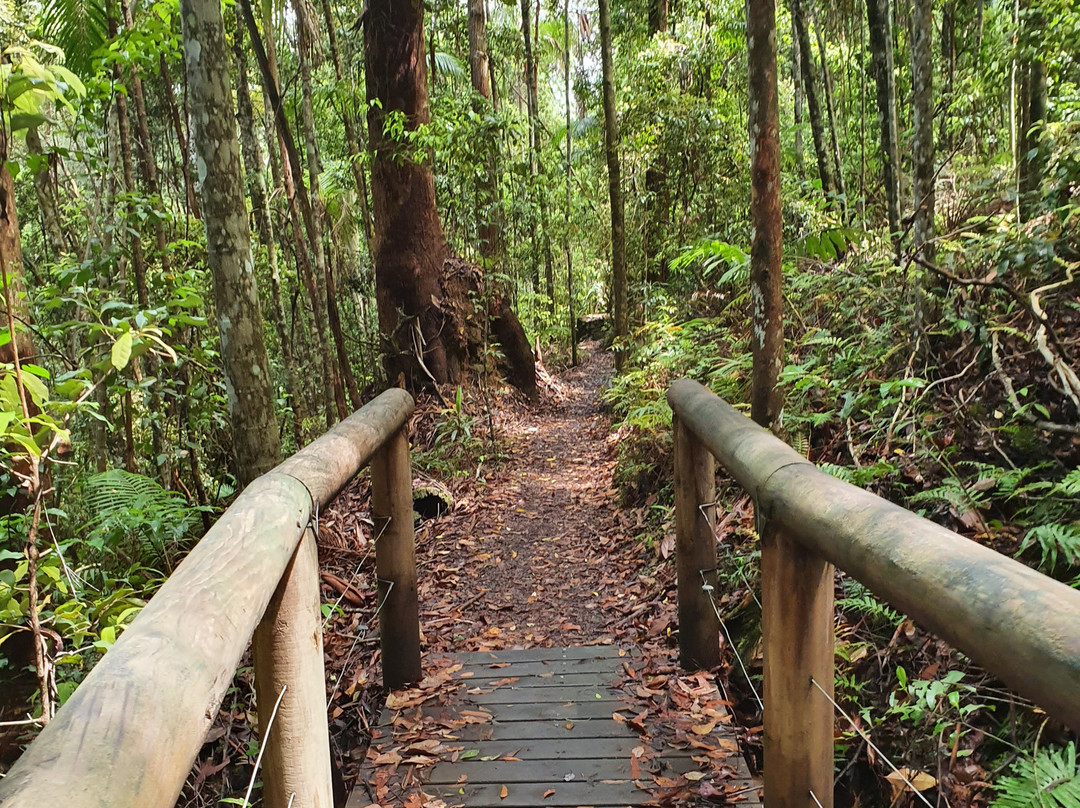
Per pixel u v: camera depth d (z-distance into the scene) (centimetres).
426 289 786
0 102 205
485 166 730
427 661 324
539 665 314
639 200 881
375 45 738
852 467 324
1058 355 276
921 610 96
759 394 288
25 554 191
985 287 335
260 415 310
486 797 226
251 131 616
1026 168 414
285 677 141
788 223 611
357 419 234
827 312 470
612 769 237
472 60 1041
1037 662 75
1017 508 264
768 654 158
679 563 292
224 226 297
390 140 752
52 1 426
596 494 592
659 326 610
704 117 805
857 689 237
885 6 460
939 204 471
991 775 194
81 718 72
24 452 215
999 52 527
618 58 1228
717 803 218
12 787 61
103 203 377
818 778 153
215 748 274
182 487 407
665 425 513
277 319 652
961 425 307
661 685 288
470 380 831
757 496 159
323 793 149
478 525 546
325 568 446
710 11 1031
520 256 1216
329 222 896
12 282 242
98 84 329
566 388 1106
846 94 930
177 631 91
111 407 360
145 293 380
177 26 374
